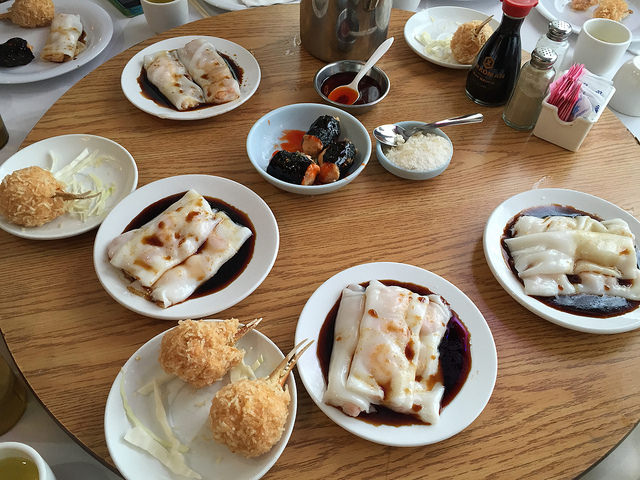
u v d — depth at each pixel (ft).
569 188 2.20
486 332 1.65
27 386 1.69
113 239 1.83
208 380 1.49
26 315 1.71
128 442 1.39
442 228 2.04
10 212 1.82
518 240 1.88
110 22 2.98
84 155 2.14
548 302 1.77
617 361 1.69
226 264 1.82
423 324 1.62
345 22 2.47
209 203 1.98
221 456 1.40
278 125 2.30
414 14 2.93
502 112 2.54
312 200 2.12
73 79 2.79
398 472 1.43
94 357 1.62
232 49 2.62
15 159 2.09
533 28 3.29
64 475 1.67
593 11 3.28
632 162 2.32
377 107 2.49
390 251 1.96
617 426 1.55
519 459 1.47
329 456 1.46
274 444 1.38
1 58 2.64
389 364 1.49
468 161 2.30
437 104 2.54
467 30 2.56
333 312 1.70
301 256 1.93
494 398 1.59
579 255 1.83
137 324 1.70
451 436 1.44
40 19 2.89
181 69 2.48
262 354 1.58
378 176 2.22
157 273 1.71
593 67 2.82
